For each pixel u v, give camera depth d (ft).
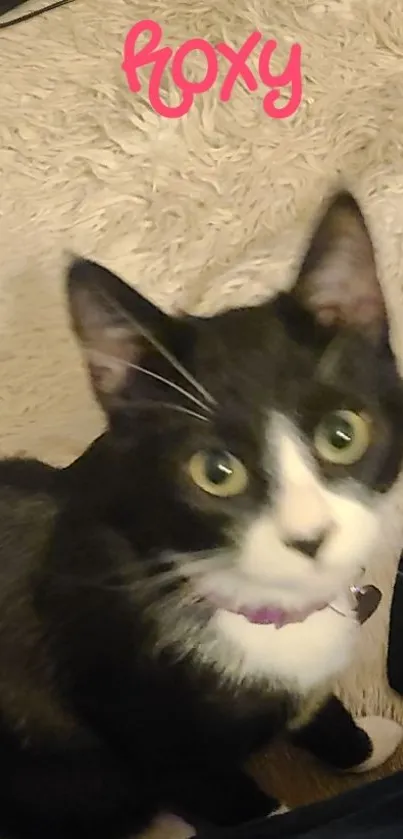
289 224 4.10
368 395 2.33
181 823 3.15
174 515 2.33
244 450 2.25
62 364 3.90
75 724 2.80
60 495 2.78
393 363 2.42
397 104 4.29
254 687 2.61
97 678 2.66
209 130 4.27
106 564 2.55
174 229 4.10
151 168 4.21
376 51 4.40
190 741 2.71
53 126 4.28
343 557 2.25
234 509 2.26
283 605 2.49
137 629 2.58
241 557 2.29
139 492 2.37
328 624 2.63
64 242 4.09
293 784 3.33
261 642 2.57
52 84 4.36
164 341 2.35
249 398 2.29
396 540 3.17
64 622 2.67
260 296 3.89
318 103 4.31
